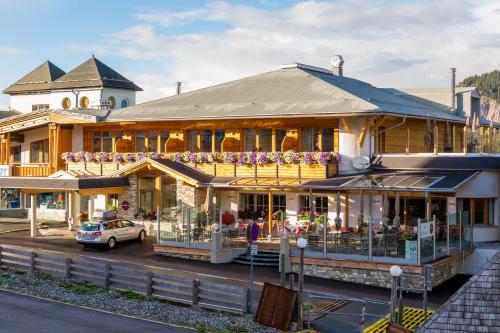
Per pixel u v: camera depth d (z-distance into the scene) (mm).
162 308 22750
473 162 32312
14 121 44500
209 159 37344
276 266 29922
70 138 44062
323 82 39406
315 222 33969
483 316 13328
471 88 51094
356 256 27625
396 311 21641
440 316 13578
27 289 25234
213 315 22047
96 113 43094
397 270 18984
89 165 41688
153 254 33062
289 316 20516
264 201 36781
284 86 40312
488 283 13484
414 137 39156
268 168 35594
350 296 25016
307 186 30938
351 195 34125
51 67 58156
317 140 35531
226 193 37438
